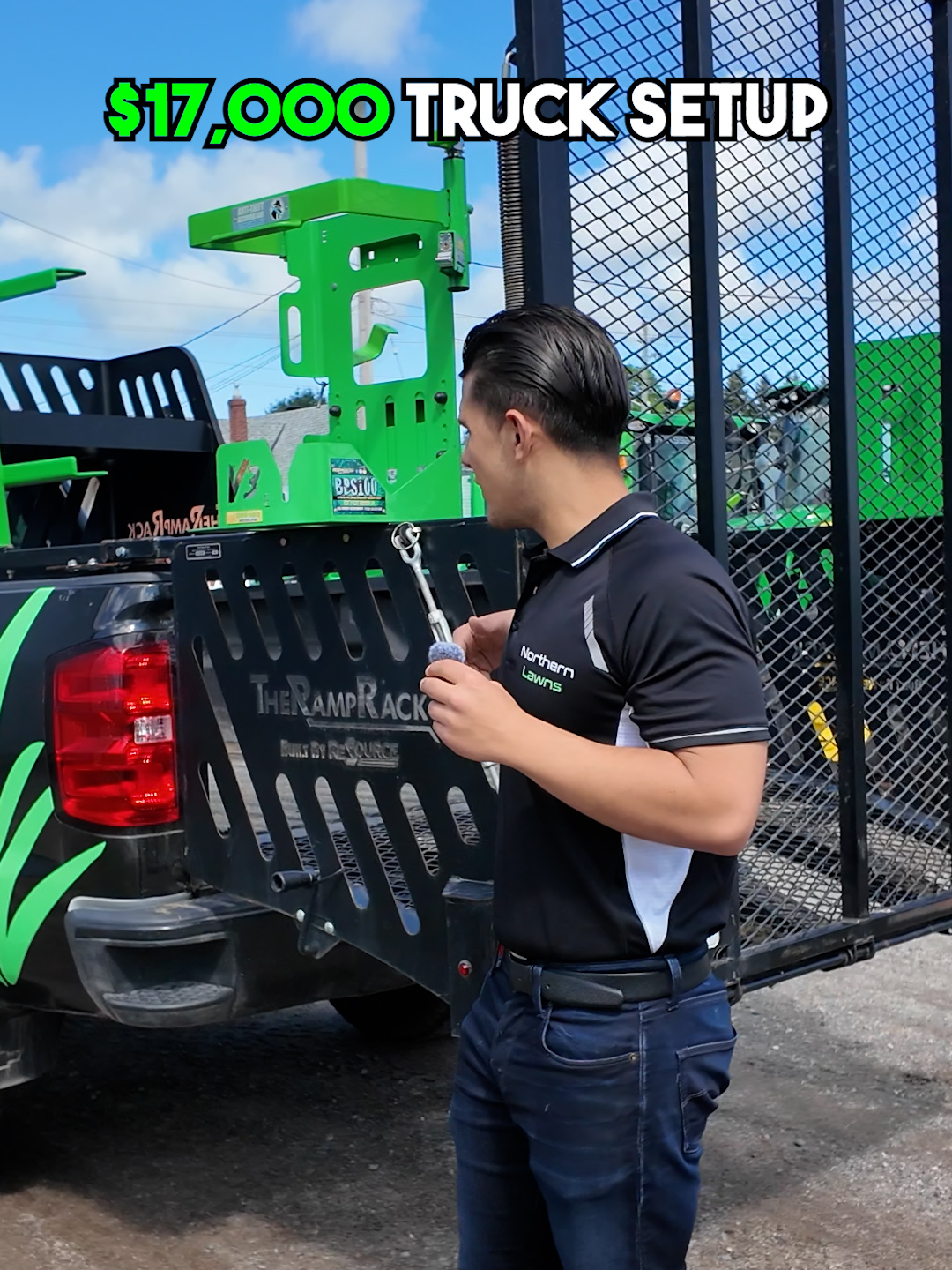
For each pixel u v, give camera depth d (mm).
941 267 3049
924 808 3074
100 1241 2979
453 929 2148
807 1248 2867
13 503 5535
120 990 2754
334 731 2393
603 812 1516
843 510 2785
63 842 2875
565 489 1693
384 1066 4082
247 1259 2896
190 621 2742
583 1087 1637
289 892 2559
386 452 6074
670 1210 1677
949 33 3010
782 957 2674
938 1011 4297
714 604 1542
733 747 1507
